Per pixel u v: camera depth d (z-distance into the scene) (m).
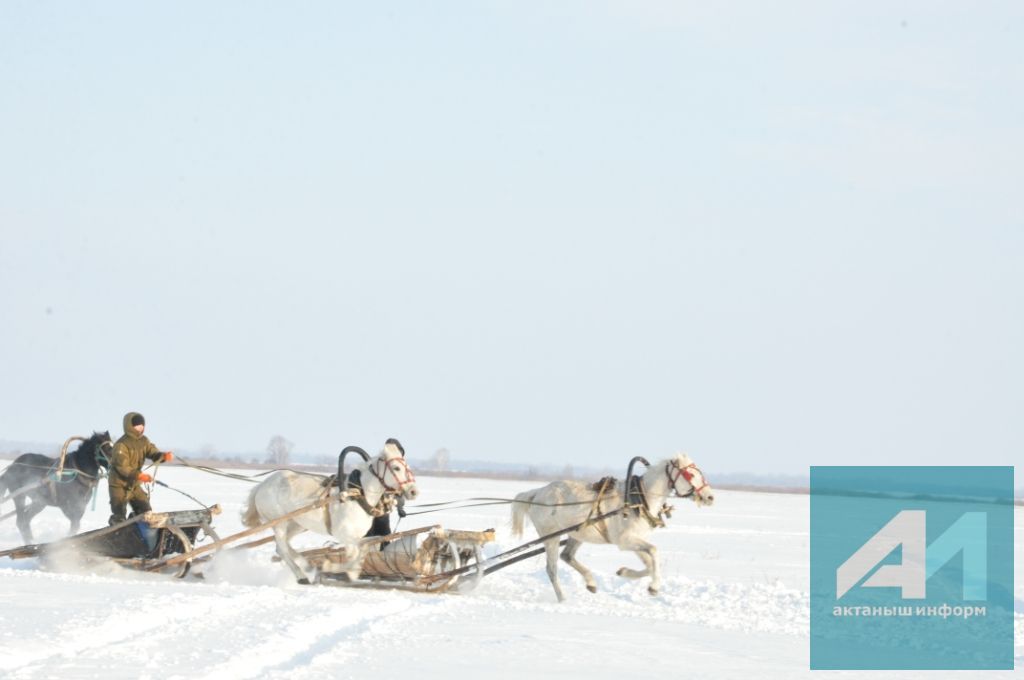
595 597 33.59
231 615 24.66
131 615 23.28
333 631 23.92
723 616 30.72
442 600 30.16
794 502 125.69
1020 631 31.25
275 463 197.75
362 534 31.81
